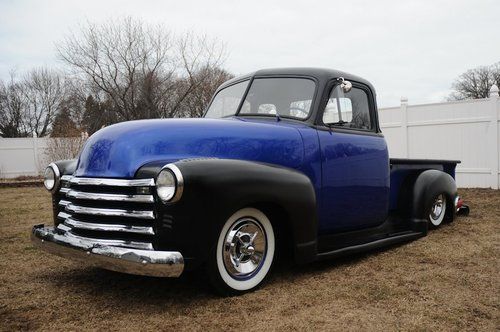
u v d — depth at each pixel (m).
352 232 4.27
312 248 3.54
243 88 4.38
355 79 4.40
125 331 2.64
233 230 3.14
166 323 2.74
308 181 3.52
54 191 3.60
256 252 3.30
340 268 3.89
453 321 2.73
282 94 4.12
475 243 4.74
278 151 3.54
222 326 2.68
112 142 3.17
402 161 5.08
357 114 4.39
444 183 5.43
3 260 4.31
